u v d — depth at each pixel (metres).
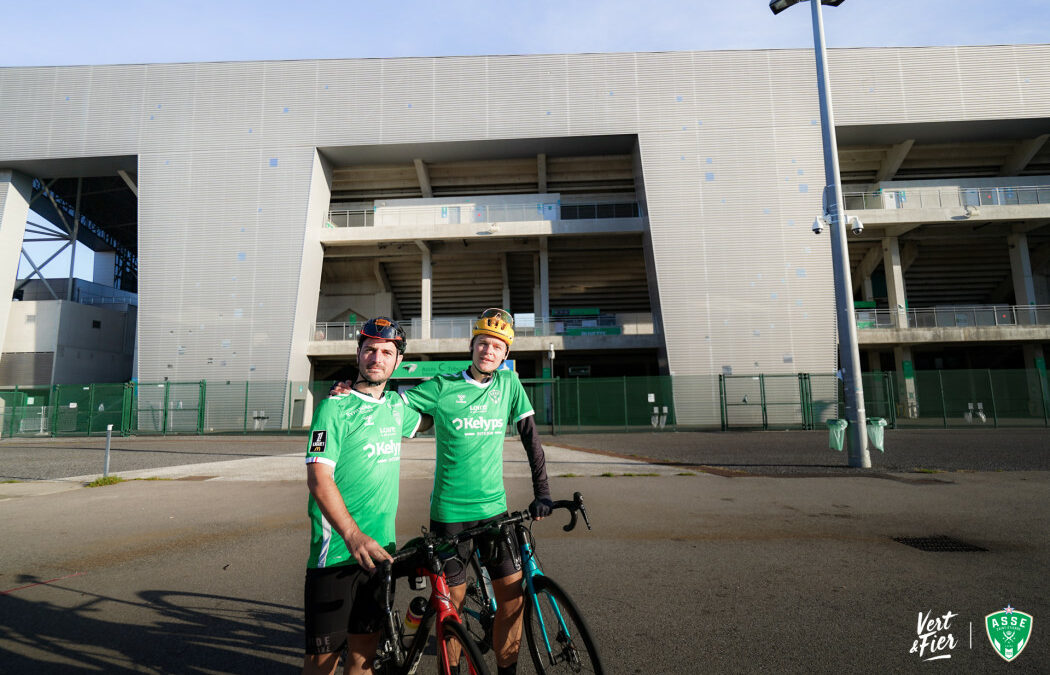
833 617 3.28
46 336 30.78
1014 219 26.22
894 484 8.00
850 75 26.86
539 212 28.98
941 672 2.62
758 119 27.05
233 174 27.39
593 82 27.56
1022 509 6.18
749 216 26.50
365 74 27.94
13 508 6.91
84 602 3.69
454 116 27.58
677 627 3.15
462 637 1.82
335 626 1.93
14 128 27.91
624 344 27.77
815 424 23.86
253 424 25.36
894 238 28.20
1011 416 26.77
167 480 9.37
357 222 29.61
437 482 2.54
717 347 25.73
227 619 3.41
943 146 28.73
